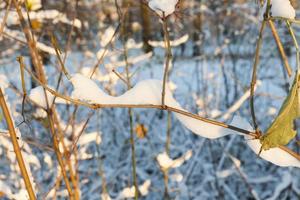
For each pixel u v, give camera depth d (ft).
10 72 9.67
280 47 3.41
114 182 9.50
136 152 11.65
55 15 4.94
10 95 7.29
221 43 13.28
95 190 9.14
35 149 6.93
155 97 2.82
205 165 9.37
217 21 12.60
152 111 13.14
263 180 9.82
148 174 10.94
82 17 8.14
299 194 8.45
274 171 10.85
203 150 10.36
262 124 11.68
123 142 11.50
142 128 5.59
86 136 4.60
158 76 12.82
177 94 13.29
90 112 3.92
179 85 14.20
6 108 2.65
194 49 13.28
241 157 11.00
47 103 3.17
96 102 2.76
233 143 10.93
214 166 9.16
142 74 13.15
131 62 5.59
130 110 4.23
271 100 12.27
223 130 2.81
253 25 13.17
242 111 12.04
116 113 12.62
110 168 10.27
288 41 10.00
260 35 2.65
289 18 2.37
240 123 2.90
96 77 4.78
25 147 4.65
